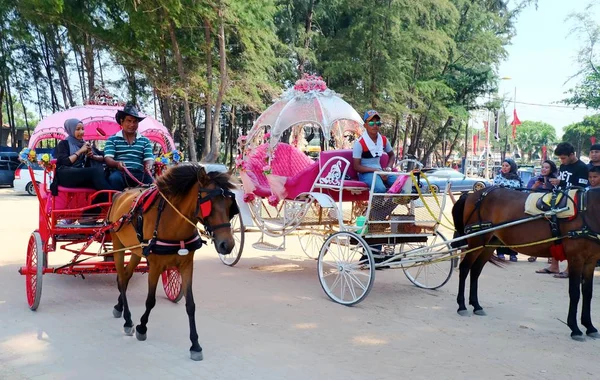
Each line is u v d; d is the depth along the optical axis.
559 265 10.52
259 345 5.64
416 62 34.38
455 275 9.46
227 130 37.19
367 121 7.82
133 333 5.92
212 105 24.98
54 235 7.09
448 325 6.53
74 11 22.03
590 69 28.84
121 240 6.27
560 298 7.96
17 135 43.50
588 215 6.08
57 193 6.77
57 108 32.09
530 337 6.12
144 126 9.80
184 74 23.08
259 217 9.49
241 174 9.52
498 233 6.89
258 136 9.80
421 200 7.57
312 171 8.20
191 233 5.30
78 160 7.20
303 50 28.34
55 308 6.83
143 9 21.23
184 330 6.08
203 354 5.34
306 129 13.69
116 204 6.33
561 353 5.61
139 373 4.86
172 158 7.45
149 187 6.03
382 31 30.31
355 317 6.76
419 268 8.69
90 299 7.29
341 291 7.51
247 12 22.06
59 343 5.59
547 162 9.92
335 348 5.61
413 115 32.41
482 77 33.97
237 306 7.14
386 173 7.43
